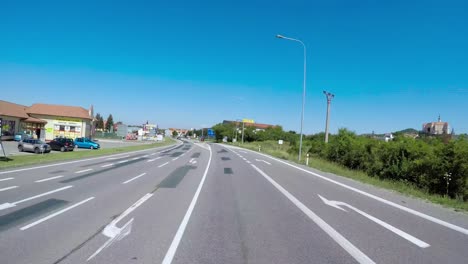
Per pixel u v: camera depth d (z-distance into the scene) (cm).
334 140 3159
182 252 538
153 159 2778
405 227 727
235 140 10494
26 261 484
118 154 3216
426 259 529
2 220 709
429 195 1252
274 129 12162
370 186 1442
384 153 1923
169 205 914
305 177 1728
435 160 1427
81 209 832
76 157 2497
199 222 734
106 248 548
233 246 574
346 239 628
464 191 1311
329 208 923
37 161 2012
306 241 611
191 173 1797
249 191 1209
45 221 708
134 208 862
